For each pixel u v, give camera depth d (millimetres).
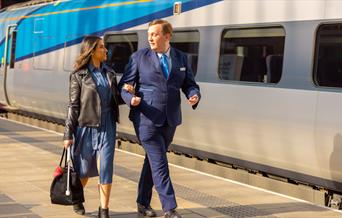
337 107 6570
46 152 9445
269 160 7621
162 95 5316
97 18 11352
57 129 13375
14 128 12547
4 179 7312
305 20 7043
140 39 9969
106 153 5273
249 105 7781
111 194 6664
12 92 15578
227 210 6121
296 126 7086
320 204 6984
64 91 12672
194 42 8844
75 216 5645
